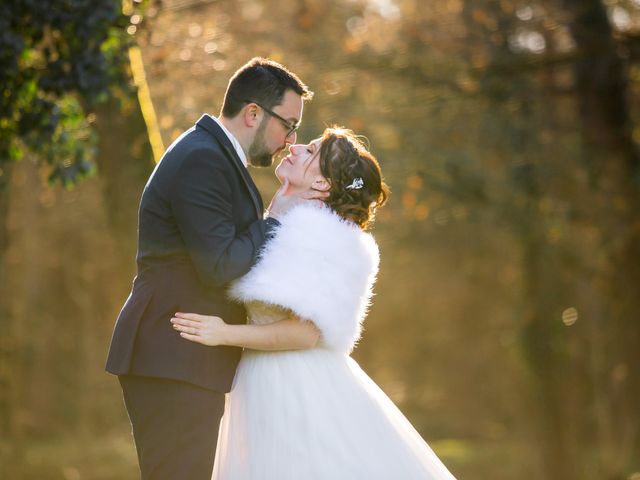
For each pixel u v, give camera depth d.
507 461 23.50
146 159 7.62
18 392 20.27
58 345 27.62
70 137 7.17
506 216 15.66
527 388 17.38
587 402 16.98
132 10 7.17
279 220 4.19
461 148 14.95
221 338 4.00
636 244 14.27
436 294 27.52
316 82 12.83
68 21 6.57
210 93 9.06
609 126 13.91
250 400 4.23
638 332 14.46
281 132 4.19
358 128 13.41
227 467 4.23
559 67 13.51
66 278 26.55
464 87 13.91
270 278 4.05
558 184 14.93
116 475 21.66
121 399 27.30
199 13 9.70
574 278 16.34
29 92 6.86
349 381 4.30
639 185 14.05
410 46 13.68
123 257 7.71
